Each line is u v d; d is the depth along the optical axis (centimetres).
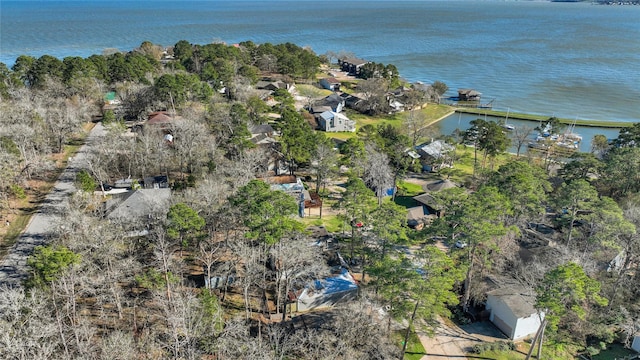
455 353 3931
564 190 5412
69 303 3572
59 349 3306
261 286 4297
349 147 6812
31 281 3634
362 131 8912
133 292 4153
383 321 3944
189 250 4919
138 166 6669
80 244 3928
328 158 6631
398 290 3531
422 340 4056
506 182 5234
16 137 6144
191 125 6850
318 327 3825
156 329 3619
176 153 6794
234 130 7206
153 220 4884
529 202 5228
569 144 9856
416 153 8556
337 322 3588
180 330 3447
